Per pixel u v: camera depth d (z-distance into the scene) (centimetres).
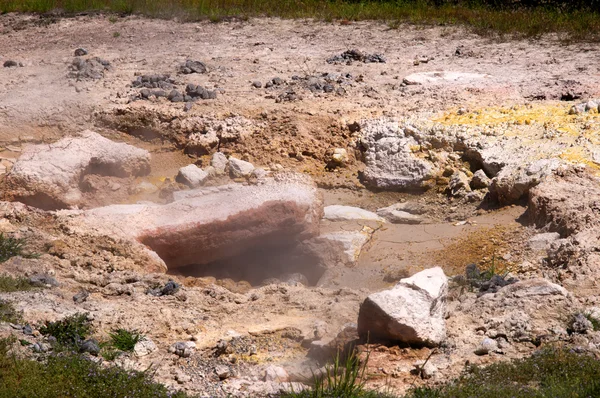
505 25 2170
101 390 700
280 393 733
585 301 924
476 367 773
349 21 2327
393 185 1445
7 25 2389
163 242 1116
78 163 1316
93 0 2566
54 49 2094
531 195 1259
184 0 2495
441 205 1377
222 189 1248
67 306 872
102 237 1084
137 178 1431
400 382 762
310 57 1970
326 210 1347
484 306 901
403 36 2153
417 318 814
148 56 1994
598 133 1420
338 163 1497
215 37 2181
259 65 1908
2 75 1836
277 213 1166
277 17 2383
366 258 1211
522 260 1127
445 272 1143
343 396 709
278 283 1143
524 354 807
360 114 1584
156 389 715
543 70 1800
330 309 920
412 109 1592
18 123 1571
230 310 927
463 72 1814
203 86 1750
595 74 1744
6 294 873
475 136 1462
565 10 2322
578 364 755
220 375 772
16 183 1244
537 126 1475
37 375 701
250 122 1570
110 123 1588
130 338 804
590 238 1095
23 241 1034
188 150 1537
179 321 876
